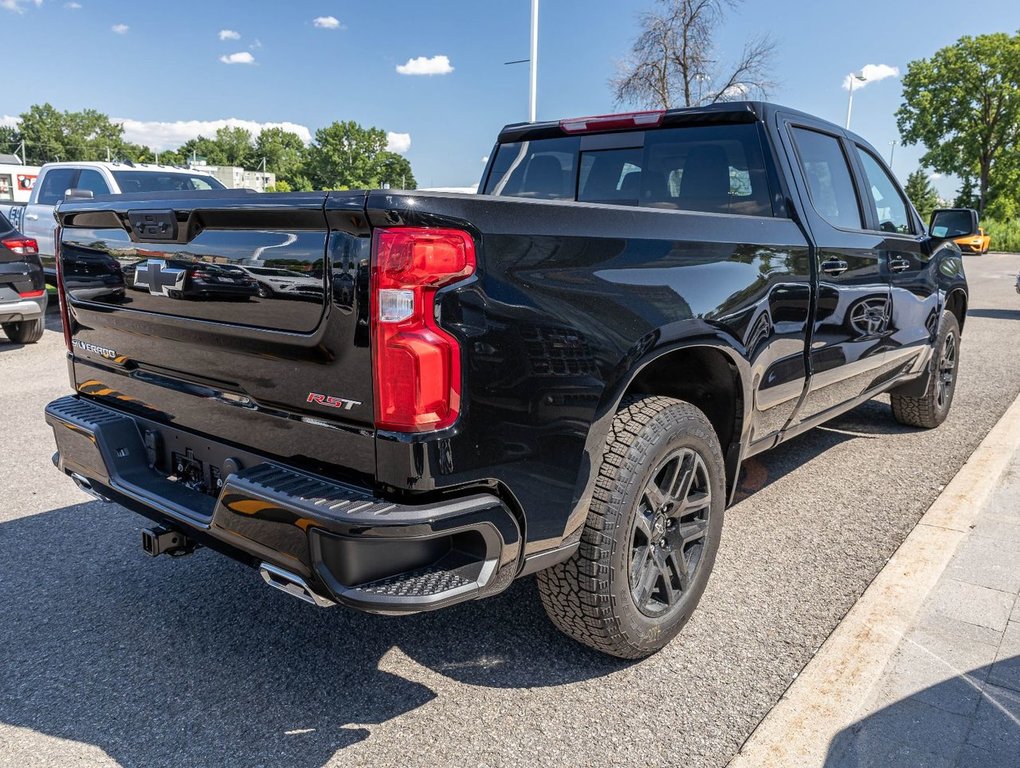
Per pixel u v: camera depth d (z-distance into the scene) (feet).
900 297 14.05
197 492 8.11
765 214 10.85
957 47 182.50
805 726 7.31
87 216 8.98
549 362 6.81
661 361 9.20
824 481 14.33
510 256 6.55
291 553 6.40
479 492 6.56
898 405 17.40
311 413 6.75
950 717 7.41
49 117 535.60
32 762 6.98
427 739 7.32
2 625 9.28
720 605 9.72
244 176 375.66
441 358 6.12
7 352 27.25
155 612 9.63
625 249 7.66
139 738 7.32
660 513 8.32
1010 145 182.70
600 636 7.99
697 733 7.36
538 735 7.36
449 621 9.46
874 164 14.06
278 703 7.87
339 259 6.21
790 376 10.54
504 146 13.97
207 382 7.82
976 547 11.14
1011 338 32.17
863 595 9.78
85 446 8.87
